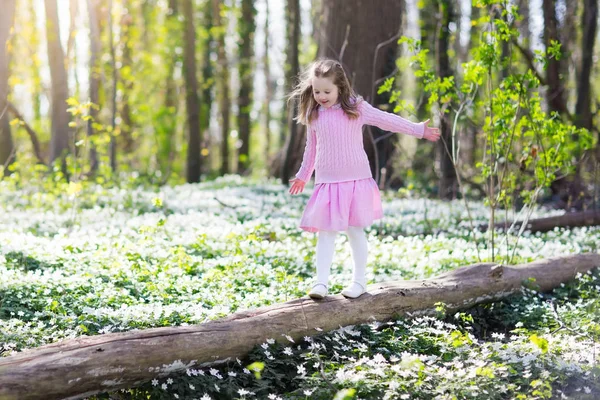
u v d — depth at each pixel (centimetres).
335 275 655
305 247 831
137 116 2891
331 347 477
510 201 827
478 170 1712
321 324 483
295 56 2161
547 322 559
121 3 2592
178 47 2816
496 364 444
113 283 603
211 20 2853
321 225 503
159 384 409
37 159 1705
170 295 566
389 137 1609
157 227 773
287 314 473
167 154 2908
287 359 446
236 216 1100
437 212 1197
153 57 3070
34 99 2894
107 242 752
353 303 507
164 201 1252
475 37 1852
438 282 583
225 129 3119
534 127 750
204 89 3003
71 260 670
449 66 1778
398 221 1057
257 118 3841
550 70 1600
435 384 421
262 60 3234
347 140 505
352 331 495
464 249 848
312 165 529
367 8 1473
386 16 1486
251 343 446
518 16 733
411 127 506
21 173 1499
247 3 2859
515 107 746
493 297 612
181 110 3341
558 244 854
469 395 406
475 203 1366
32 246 724
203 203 1270
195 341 418
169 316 496
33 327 483
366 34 1472
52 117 1675
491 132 755
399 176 1738
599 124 1848
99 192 1280
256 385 424
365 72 1474
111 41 1952
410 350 479
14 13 1138
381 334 502
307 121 516
